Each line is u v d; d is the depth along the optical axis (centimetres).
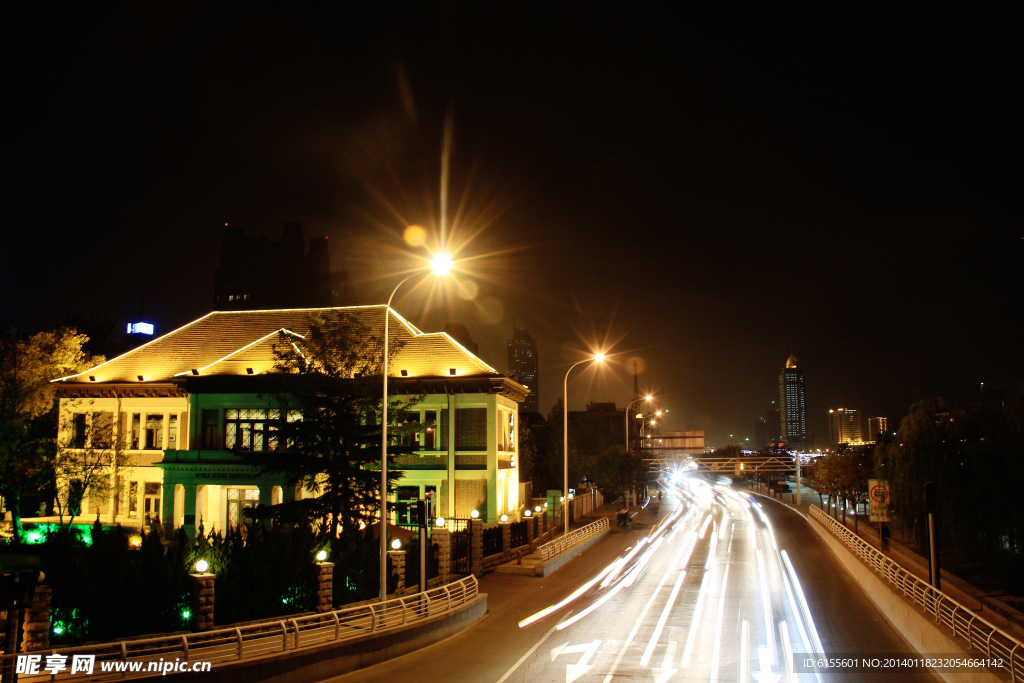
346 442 2697
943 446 2784
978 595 2295
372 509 2761
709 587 2569
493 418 3812
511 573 2895
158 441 4103
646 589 2542
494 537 3055
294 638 1489
